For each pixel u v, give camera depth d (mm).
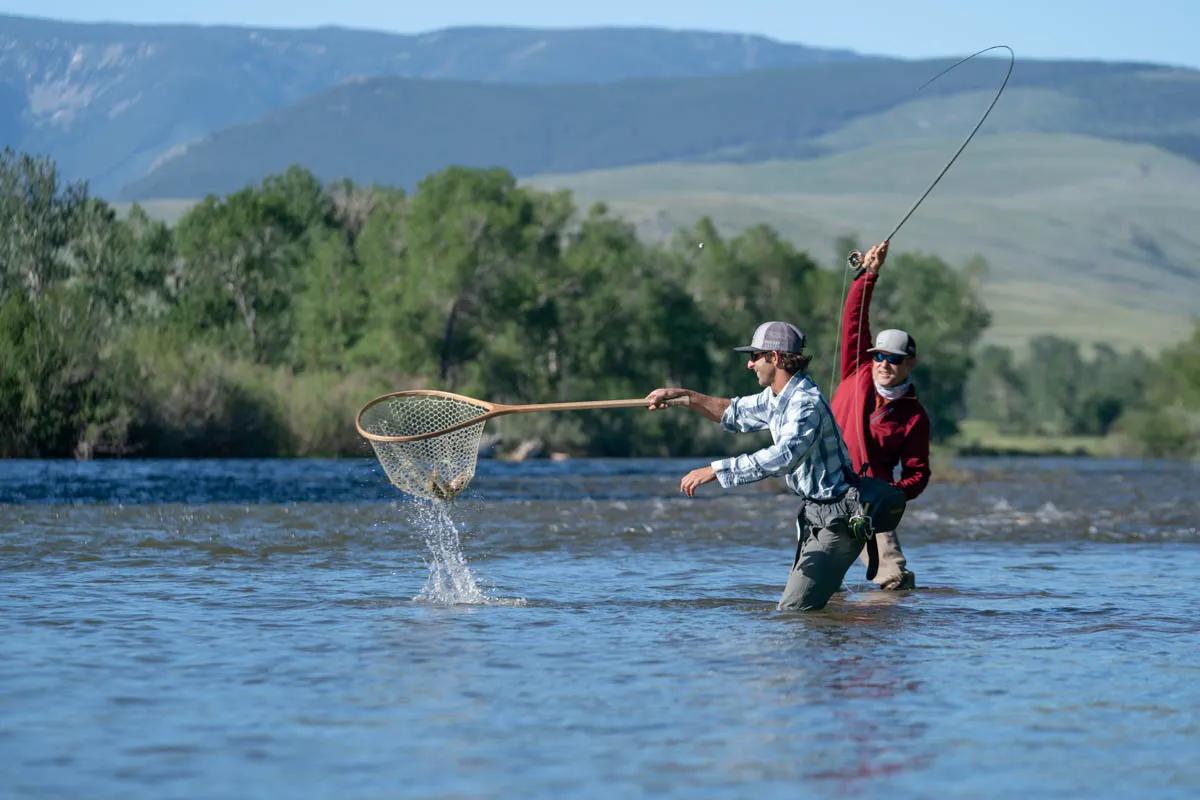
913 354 42031
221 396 176375
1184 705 26969
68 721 24953
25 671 29406
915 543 65125
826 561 39156
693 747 23469
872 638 34719
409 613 38406
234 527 68250
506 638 34156
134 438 166375
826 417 38062
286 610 38750
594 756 22828
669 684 28578
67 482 108188
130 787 20922
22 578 45844
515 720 25297
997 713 26156
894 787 21234
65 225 179250
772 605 40719
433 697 27156
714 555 57125
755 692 27844
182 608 38938
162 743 23484
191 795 20531
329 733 24250
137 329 187375
